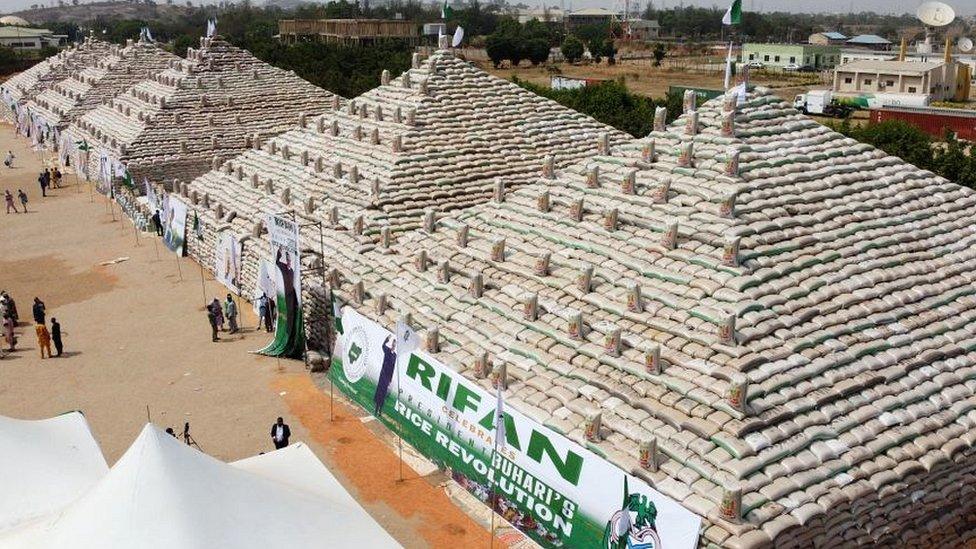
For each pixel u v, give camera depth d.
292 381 27.81
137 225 48.62
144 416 25.58
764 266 19.91
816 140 24.52
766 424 16.84
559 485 18.06
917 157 54.62
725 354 18.08
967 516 18.41
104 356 30.34
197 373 28.64
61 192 58.09
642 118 61.94
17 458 16.83
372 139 35.75
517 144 36.59
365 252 28.88
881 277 20.86
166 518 13.23
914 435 17.70
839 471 16.59
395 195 31.92
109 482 14.18
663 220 21.94
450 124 36.53
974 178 52.59
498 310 22.52
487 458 20.11
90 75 75.12
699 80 126.75
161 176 51.53
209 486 14.04
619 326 20.05
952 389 19.03
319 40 115.94
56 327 30.14
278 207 34.91
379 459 22.70
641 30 199.25
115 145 53.47
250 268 34.69
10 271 41.00
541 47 138.62
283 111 56.56
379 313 25.05
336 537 14.14
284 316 29.70
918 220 23.34
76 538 13.33
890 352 19.23
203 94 55.91
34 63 130.00
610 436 17.73
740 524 15.12
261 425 24.80
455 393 21.20
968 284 21.92
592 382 19.16
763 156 22.95
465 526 19.70
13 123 90.38
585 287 21.33
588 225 23.44
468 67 39.94
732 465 16.08
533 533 18.83
